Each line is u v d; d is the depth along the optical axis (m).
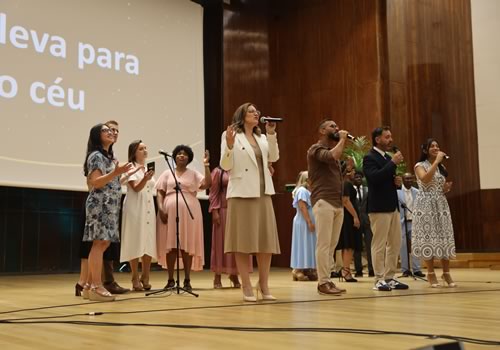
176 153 5.47
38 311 3.48
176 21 9.99
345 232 6.46
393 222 4.86
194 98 10.11
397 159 4.67
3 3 7.88
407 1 10.78
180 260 5.65
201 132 10.14
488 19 11.92
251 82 11.09
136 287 5.24
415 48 10.82
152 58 9.58
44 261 8.78
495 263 9.77
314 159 4.48
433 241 5.03
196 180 5.47
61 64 8.42
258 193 4.01
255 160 4.04
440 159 4.94
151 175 4.89
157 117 9.53
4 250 8.41
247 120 4.17
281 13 11.46
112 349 2.12
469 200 11.52
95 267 4.16
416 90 10.72
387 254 4.90
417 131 10.62
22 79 7.98
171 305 3.75
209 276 7.91
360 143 9.22
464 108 11.62
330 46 10.78
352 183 7.03
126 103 9.15
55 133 8.26
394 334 2.38
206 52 10.91
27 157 7.94
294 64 11.23
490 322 2.74
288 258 10.38
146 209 5.24
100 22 8.95
